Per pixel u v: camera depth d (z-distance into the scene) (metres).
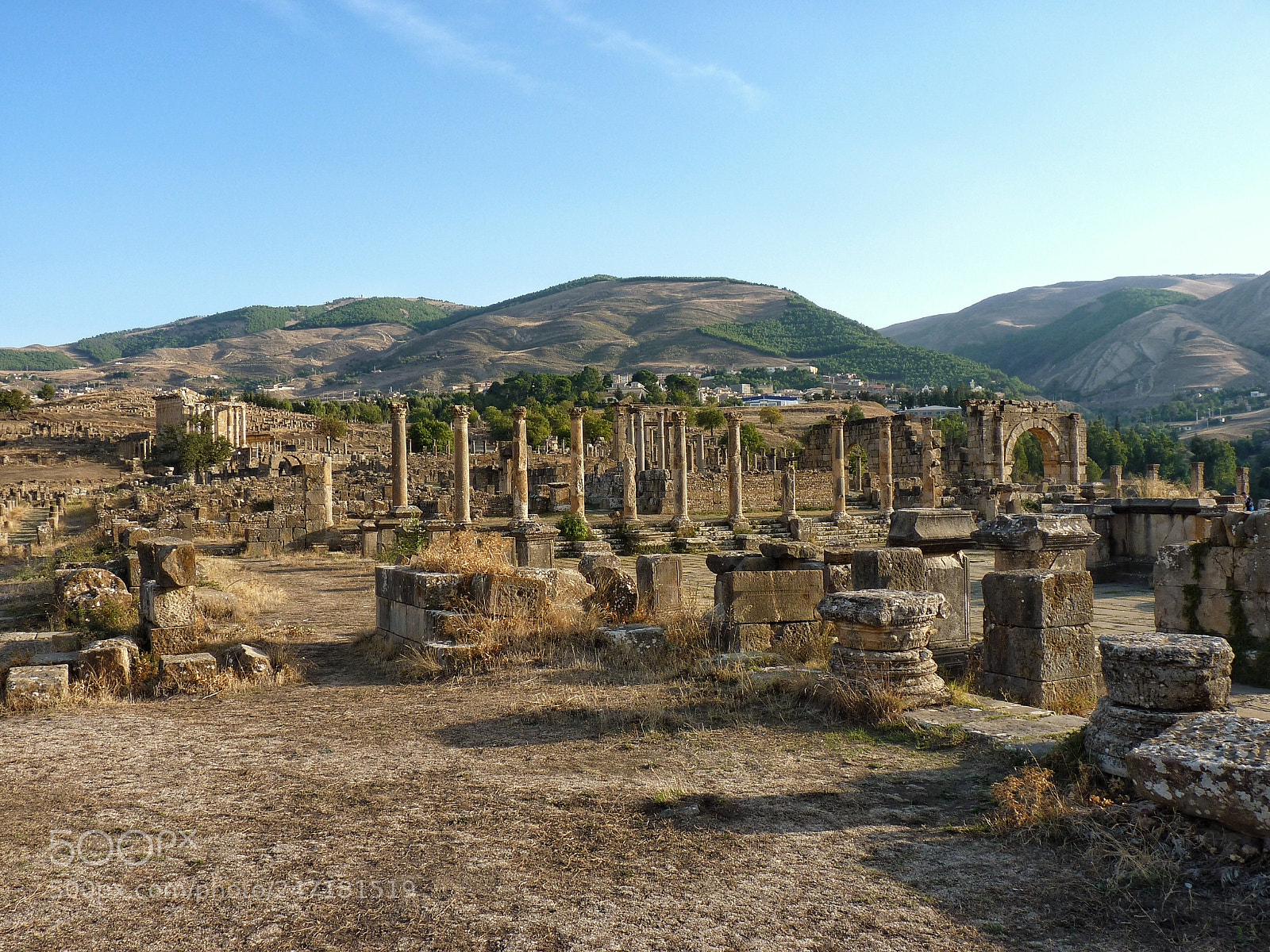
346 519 38.69
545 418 111.00
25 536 45.69
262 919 4.93
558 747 8.08
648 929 4.74
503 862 5.62
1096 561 22.02
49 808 6.73
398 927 4.82
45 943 4.72
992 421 60.56
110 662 10.73
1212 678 6.39
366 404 159.12
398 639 13.34
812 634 12.24
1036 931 4.69
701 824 6.16
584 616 13.28
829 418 42.78
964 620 11.81
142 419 121.44
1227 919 4.74
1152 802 5.75
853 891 5.15
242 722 9.36
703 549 35.44
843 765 7.39
